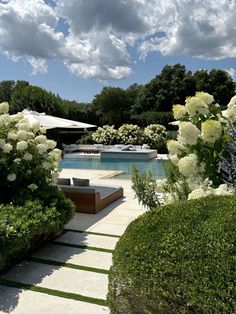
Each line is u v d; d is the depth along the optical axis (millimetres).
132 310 2406
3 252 4402
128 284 2371
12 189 6383
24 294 4086
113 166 18219
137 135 25172
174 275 2186
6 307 3791
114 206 8406
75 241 5926
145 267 2301
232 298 1973
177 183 3900
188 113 3854
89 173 14594
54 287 4262
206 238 2260
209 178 3596
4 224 4598
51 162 6613
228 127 3676
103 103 53531
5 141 6359
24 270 4754
